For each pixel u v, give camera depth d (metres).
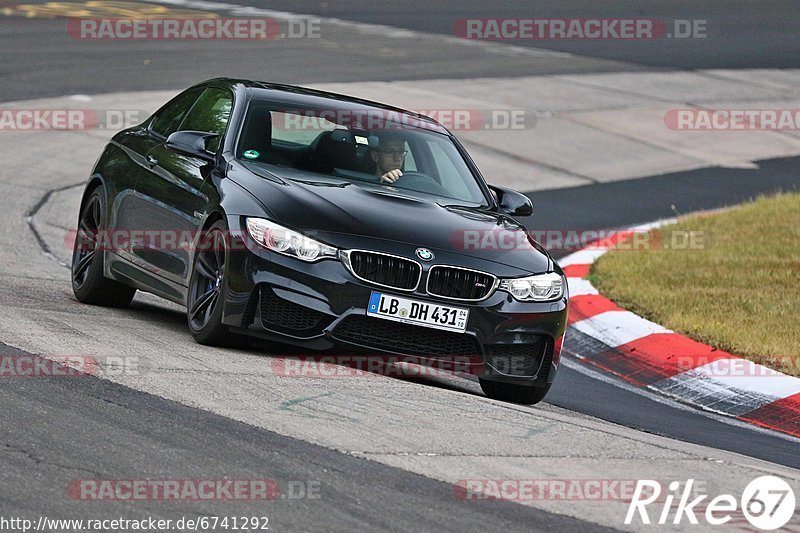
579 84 85.94
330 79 76.94
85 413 18.50
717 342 31.95
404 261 23.50
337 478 16.59
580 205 56.56
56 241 41.28
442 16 112.25
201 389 20.61
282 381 21.95
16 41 80.88
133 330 25.69
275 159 26.27
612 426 23.03
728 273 40.50
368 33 99.38
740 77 95.56
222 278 23.91
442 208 25.66
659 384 30.16
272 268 23.27
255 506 15.20
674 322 33.97
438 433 19.55
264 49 86.44
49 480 15.52
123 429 17.88
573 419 22.62
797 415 27.22
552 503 16.55
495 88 80.88
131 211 28.22
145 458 16.69
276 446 17.78
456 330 23.70
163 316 29.75
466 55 93.12
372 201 24.94
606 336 33.78
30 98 64.31
